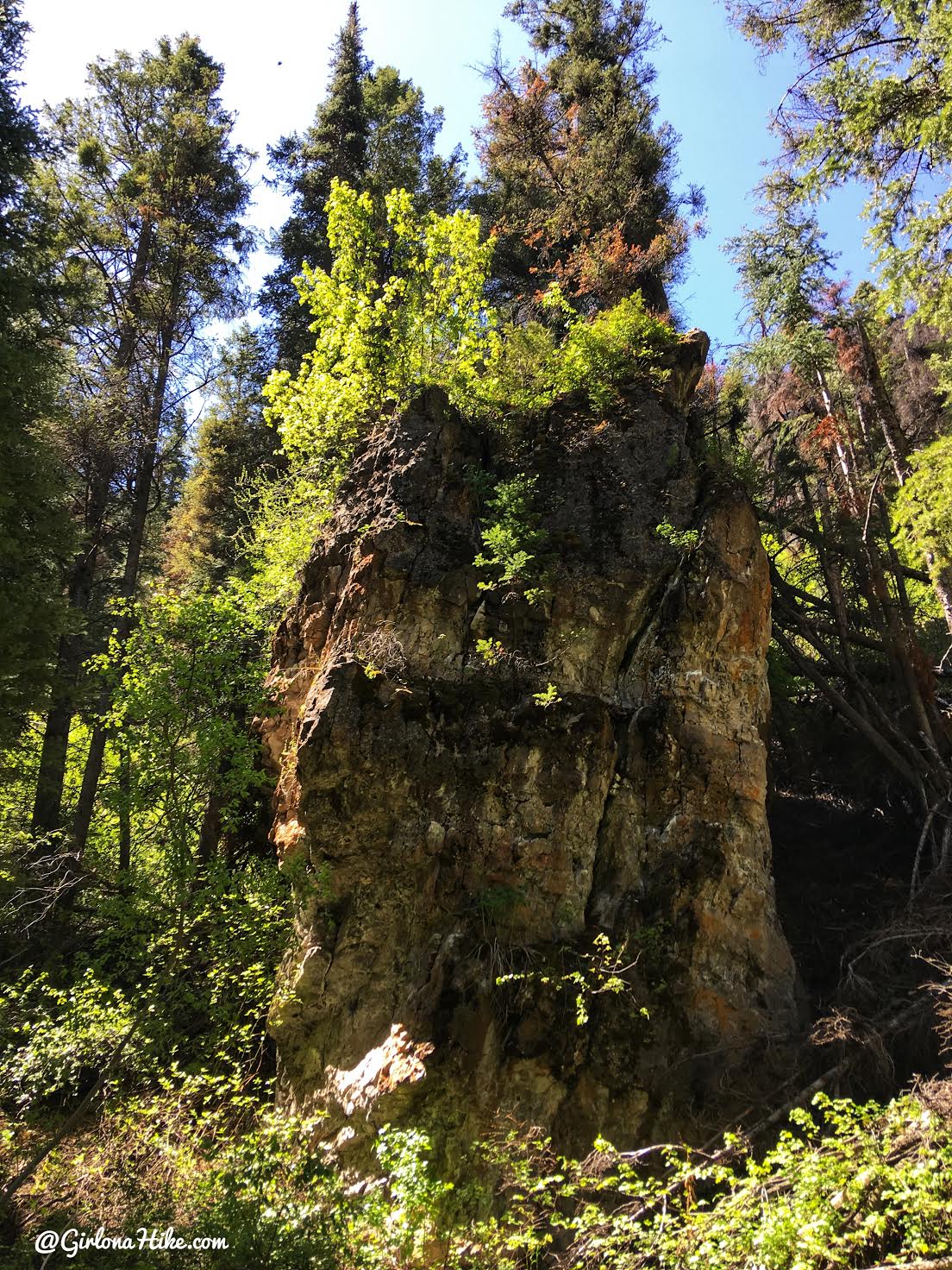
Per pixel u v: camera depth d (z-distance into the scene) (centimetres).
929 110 830
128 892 992
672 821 792
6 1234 559
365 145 2019
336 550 966
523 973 695
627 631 866
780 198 1086
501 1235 554
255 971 793
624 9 1859
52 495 1118
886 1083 662
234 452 1903
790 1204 446
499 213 1886
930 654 1359
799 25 935
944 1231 408
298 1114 703
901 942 802
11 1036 829
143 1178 624
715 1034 713
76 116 1753
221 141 1872
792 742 1197
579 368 1044
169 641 1066
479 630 858
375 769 777
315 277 1275
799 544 1399
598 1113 658
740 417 1115
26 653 1061
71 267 1503
